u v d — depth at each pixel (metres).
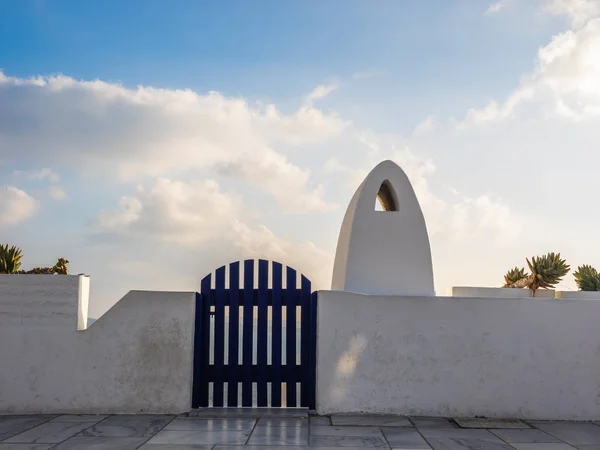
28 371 7.96
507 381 8.15
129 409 7.92
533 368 8.18
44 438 6.73
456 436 7.11
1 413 7.91
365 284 9.12
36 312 8.02
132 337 8.00
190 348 8.00
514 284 18.81
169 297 8.04
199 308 8.24
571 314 8.27
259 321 8.34
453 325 8.17
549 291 16.36
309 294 8.38
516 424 7.80
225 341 8.44
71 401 7.93
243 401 8.23
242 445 6.50
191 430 7.12
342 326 8.09
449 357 8.13
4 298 8.02
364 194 9.39
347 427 7.40
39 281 8.05
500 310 8.23
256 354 8.31
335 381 8.02
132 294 8.05
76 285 8.06
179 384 7.95
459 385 8.11
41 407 7.92
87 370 7.96
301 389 8.29
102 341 7.99
